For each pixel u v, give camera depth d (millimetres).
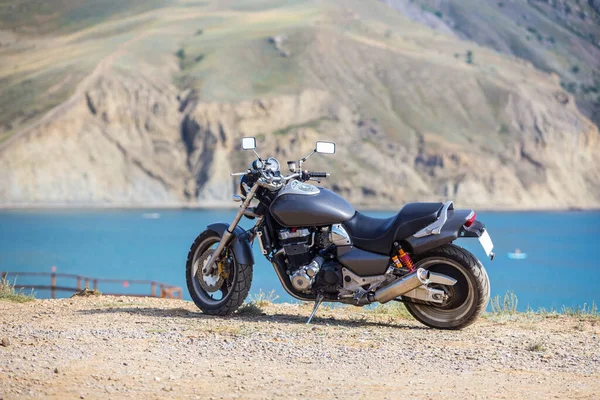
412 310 9156
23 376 6250
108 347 7477
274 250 9750
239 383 6230
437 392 6055
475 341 8250
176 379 6324
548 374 6734
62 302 11055
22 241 151875
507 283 97312
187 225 191125
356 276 9086
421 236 8844
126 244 147500
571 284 95625
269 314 10172
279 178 9672
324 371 6730
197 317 9633
